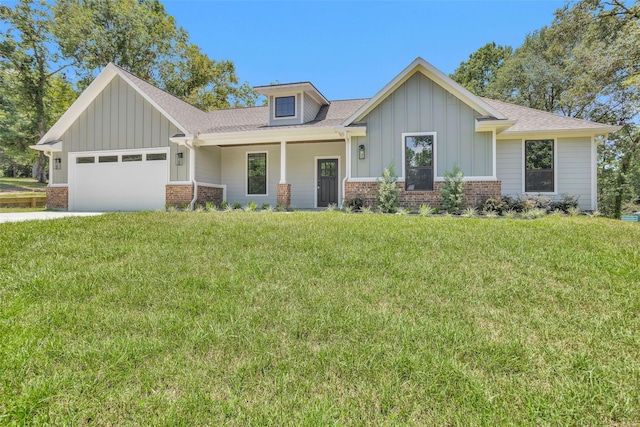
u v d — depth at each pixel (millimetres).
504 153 12023
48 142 14211
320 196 14125
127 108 13375
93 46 23609
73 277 3730
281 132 12070
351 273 3889
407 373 2098
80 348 2346
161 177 13023
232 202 14781
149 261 4301
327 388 1961
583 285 3557
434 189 10477
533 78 21828
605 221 7449
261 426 1657
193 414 1737
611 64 14734
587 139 11531
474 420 1715
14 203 16594
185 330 2613
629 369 2146
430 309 3021
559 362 2221
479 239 5277
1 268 4047
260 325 2713
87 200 13836
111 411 1767
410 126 10711
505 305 3119
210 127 14508
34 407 1780
